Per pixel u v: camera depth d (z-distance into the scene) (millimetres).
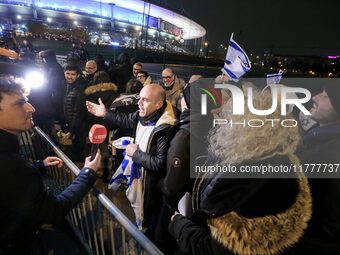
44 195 1277
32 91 4191
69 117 3965
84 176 1584
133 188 2338
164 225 2146
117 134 3465
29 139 3693
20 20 62469
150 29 84125
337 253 840
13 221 1224
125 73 6430
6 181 1163
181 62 29688
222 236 880
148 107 2193
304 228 844
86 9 72938
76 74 3887
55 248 2377
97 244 2080
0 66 1309
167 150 2078
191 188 1809
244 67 1876
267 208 844
